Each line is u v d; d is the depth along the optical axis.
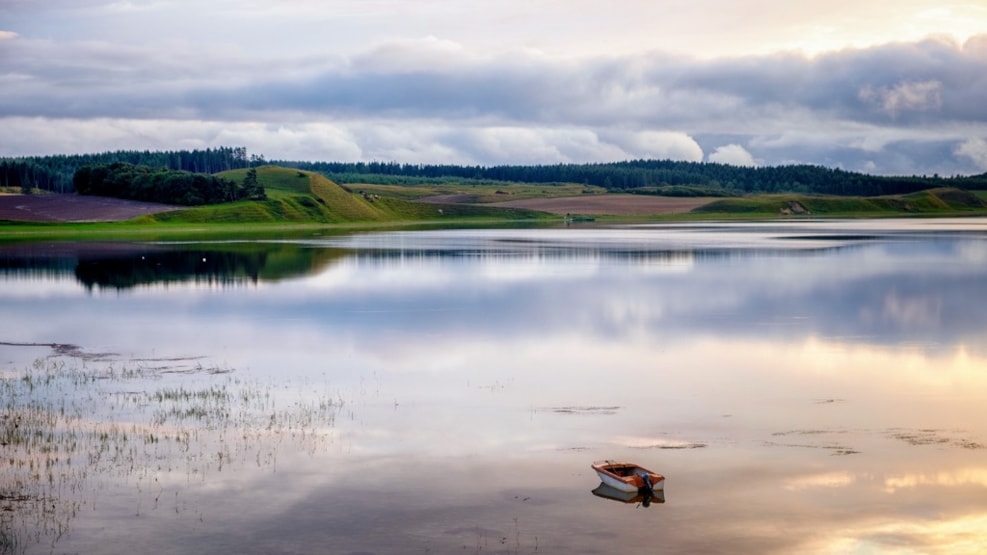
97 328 59.97
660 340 54.31
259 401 39.16
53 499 27.56
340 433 34.22
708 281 88.00
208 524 25.86
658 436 33.78
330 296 77.06
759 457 31.17
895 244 148.38
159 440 33.28
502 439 33.44
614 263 110.44
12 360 48.75
